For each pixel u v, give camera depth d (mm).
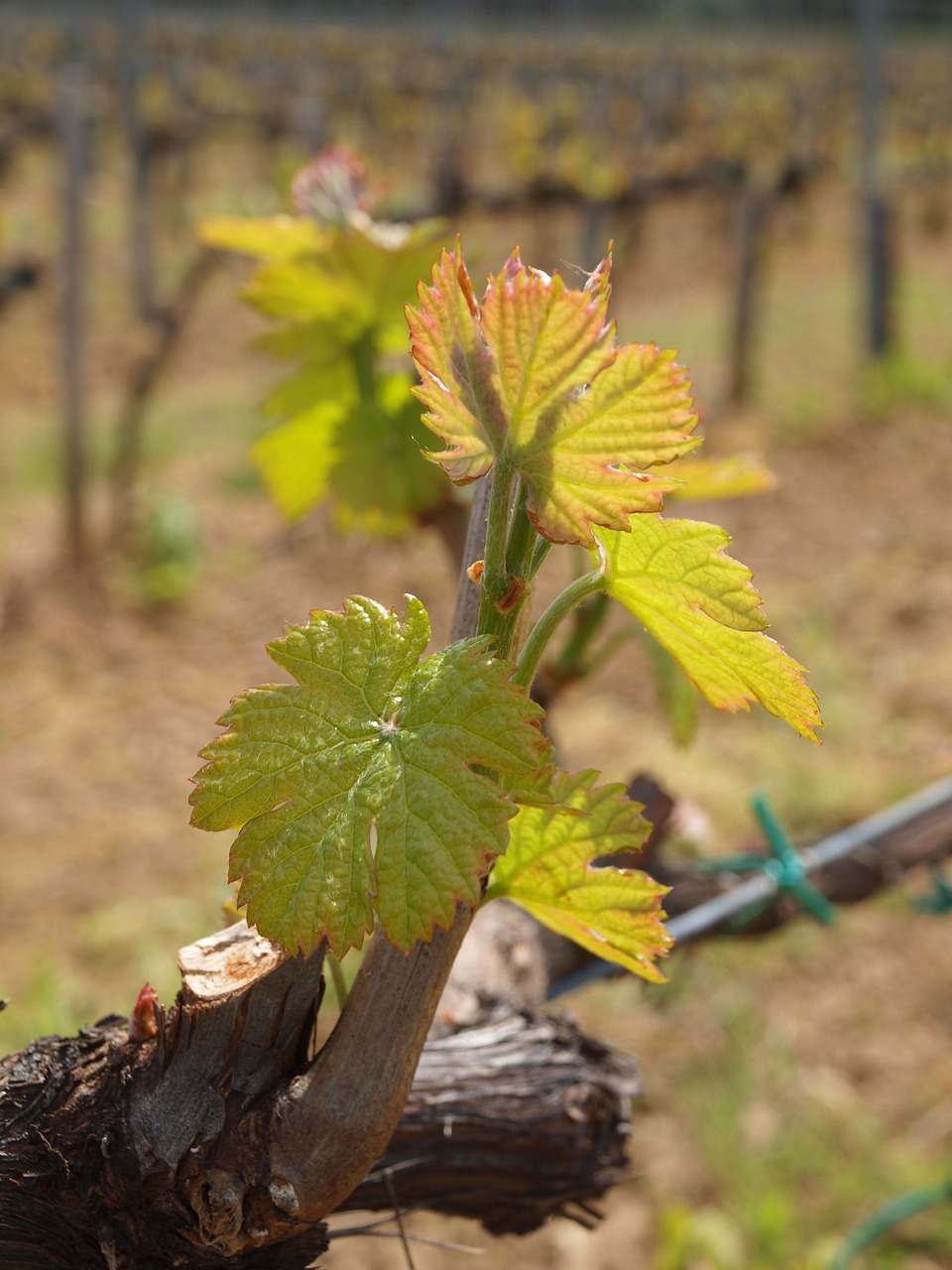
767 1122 3678
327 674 612
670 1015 4047
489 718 589
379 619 620
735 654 674
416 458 1455
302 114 10797
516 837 736
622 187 9484
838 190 17344
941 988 4184
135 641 6191
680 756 5180
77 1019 2916
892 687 5742
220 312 11992
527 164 12203
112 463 8367
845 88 17906
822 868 1938
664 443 563
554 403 568
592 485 576
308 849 585
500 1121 956
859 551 6984
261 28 17734
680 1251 3242
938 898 2088
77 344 6688
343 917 577
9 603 6406
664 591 662
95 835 4805
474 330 567
